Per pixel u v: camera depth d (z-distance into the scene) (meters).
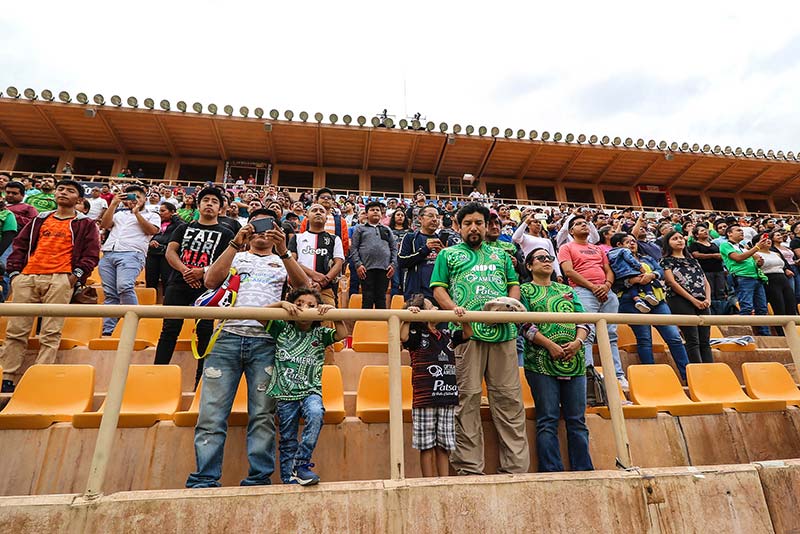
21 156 20.67
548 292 3.82
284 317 2.69
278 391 2.85
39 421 3.05
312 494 2.33
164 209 6.91
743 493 2.76
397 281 7.14
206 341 4.22
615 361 4.98
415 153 22.61
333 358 5.02
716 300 6.89
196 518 2.20
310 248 5.25
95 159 21.20
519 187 24.58
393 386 2.66
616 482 2.63
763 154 23.36
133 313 2.54
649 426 3.73
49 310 2.45
